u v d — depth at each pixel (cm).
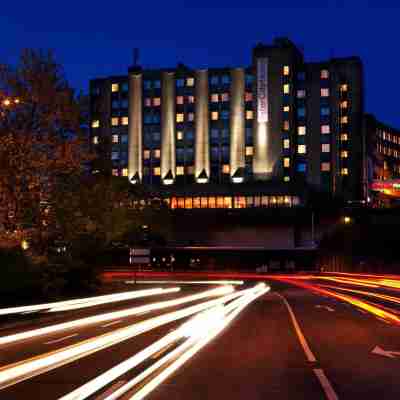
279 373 1323
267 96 14475
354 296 4700
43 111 3766
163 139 15238
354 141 14462
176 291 5309
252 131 14738
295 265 12094
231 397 1075
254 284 7094
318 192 14125
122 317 2875
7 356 1578
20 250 3306
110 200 4616
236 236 13325
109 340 1897
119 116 15562
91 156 3941
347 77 14650
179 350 1667
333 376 1291
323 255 11712
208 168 14938
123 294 4000
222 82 15075
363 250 9581
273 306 3591
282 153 14312
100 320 2708
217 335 2069
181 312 2942
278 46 14512
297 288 6125
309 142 14462
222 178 14850
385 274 8581
